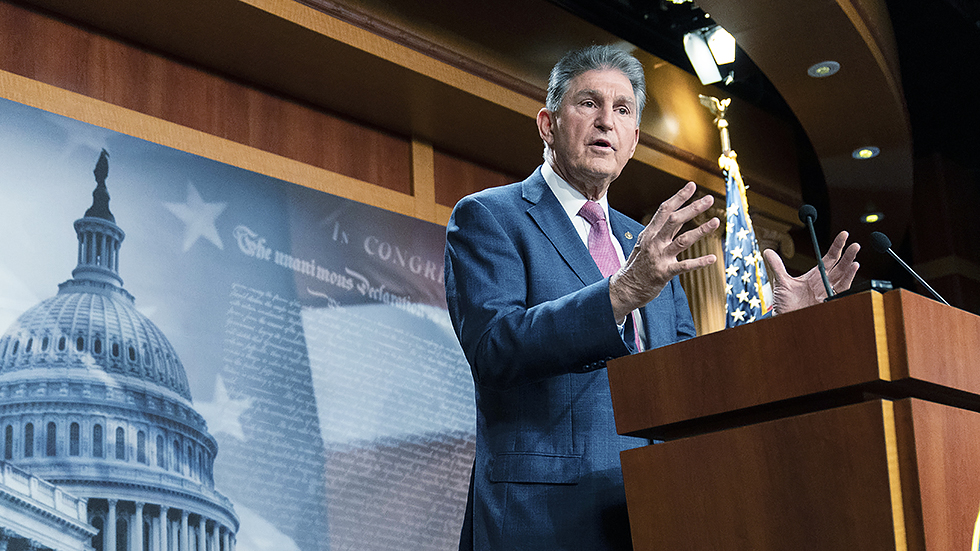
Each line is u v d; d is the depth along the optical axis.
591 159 1.50
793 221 5.53
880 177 5.43
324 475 3.48
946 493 0.88
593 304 1.15
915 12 5.09
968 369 0.94
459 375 4.02
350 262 3.86
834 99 4.67
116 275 3.19
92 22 3.51
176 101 3.68
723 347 1.01
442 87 4.01
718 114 5.09
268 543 3.27
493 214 1.41
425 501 3.73
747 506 0.96
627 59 1.61
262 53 3.74
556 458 1.26
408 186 4.32
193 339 3.30
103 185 3.26
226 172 3.61
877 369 0.88
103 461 2.95
